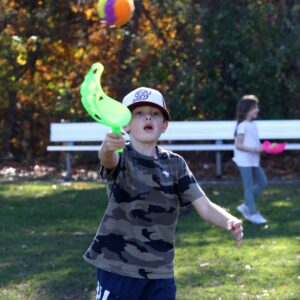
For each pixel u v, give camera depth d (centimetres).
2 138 2683
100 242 654
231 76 2292
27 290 1023
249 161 1481
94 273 1104
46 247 1264
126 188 647
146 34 2461
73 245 1279
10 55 2333
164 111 668
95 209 1591
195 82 2300
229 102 2317
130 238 646
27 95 2636
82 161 2461
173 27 2427
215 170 2220
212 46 2280
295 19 2328
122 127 629
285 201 1659
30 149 2725
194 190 665
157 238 650
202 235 1352
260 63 2238
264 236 1341
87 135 2138
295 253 1209
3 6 2395
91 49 2575
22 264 1153
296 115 2283
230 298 970
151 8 2458
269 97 2245
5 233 1368
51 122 2672
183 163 673
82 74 2608
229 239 1315
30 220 1481
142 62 2478
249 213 1470
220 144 2098
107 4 830
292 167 2245
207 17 2278
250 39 2266
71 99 2455
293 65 2338
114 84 2538
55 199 1686
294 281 1052
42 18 2444
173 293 652
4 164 2506
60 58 2602
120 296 643
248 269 1114
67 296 1002
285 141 2281
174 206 661
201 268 1120
